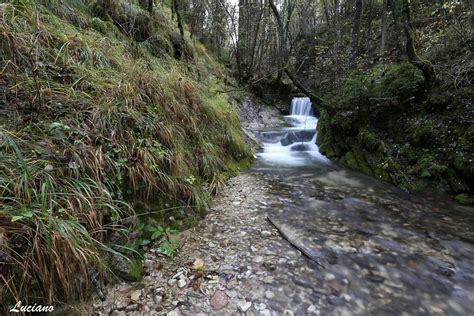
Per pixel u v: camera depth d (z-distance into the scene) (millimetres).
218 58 14383
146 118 3652
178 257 2777
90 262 2139
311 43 15227
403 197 4473
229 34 13562
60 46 3785
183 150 4086
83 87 3387
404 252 2941
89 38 4402
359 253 2908
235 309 2145
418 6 8664
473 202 4078
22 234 1784
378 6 13625
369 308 2184
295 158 7355
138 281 2408
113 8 6496
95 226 2295
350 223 3576
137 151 3135
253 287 2379
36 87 2697
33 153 2297
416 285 2447
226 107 7707
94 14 6109
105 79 3750
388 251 2953
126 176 2932
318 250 2938
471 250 2986
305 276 2531
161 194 3287
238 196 4461
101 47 4430
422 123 5125
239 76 13672
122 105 3465
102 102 3314
